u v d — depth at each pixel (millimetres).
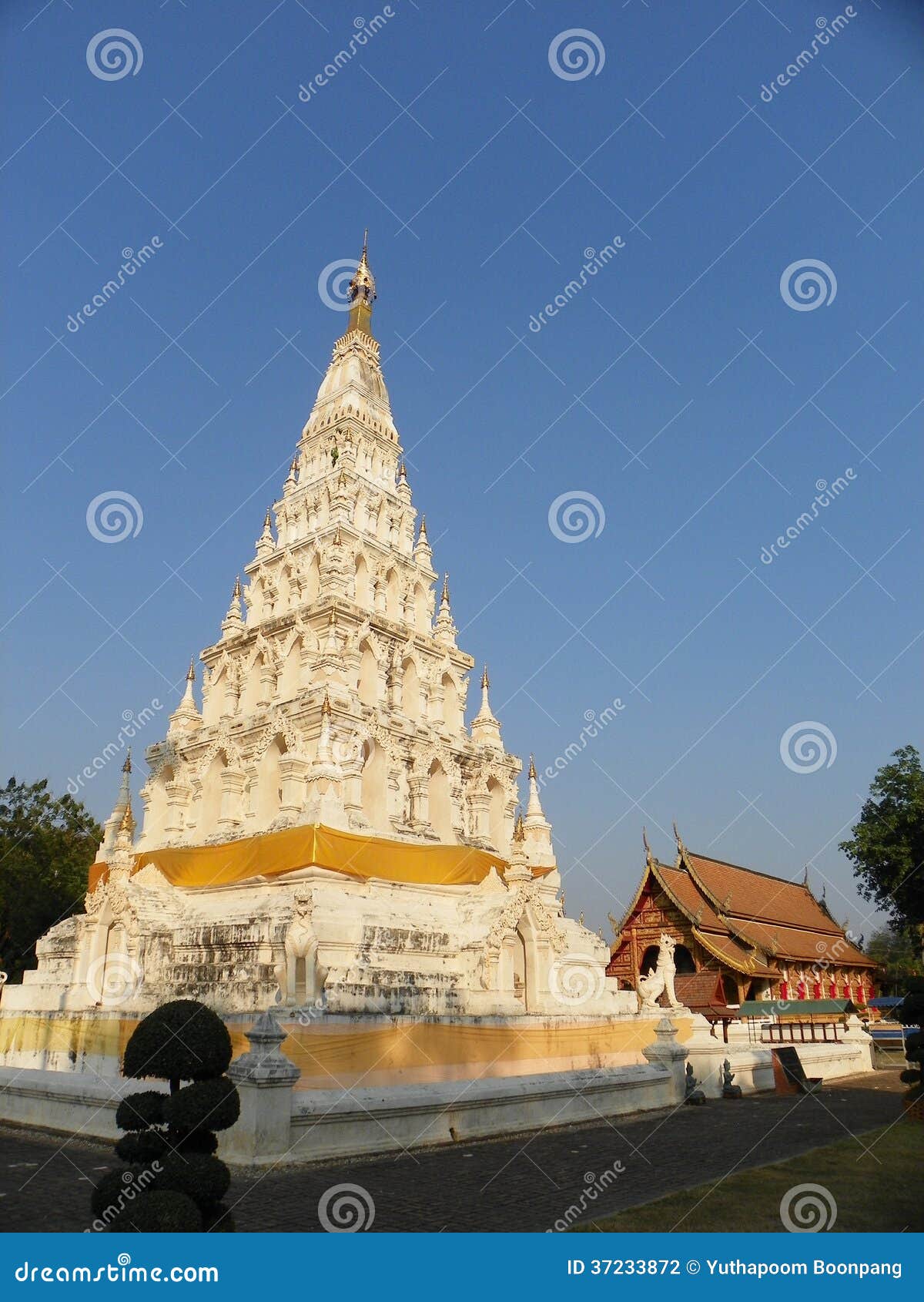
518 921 32656
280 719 36375
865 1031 54312
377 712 37438
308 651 38250
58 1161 19531
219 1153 19094
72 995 31781
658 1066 31125
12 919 50531
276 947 27391
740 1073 37250
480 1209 15719
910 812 50969
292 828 31203
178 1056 11914
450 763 40969
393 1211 15500
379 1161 19812
